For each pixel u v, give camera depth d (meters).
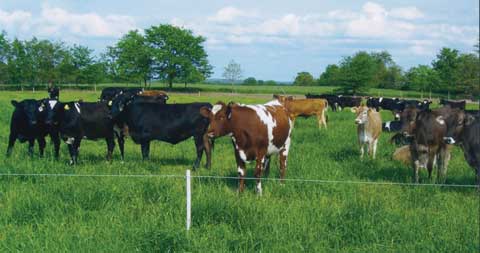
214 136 10.22
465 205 9.30
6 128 20.80
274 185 10.29
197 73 101.62
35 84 91.56
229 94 79.50
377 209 8.27
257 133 10.16
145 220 7.53
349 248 7.00
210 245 6.89
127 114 14.11
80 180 9.66
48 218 7.73
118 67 101.94
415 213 8.47
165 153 15.88
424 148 11.80
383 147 17.19
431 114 11.78
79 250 6.52
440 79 92.62
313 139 19.05
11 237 6.97
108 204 8.40
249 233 7.08
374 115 15.28
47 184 9.41
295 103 28.64
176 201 8.40
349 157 14.62
